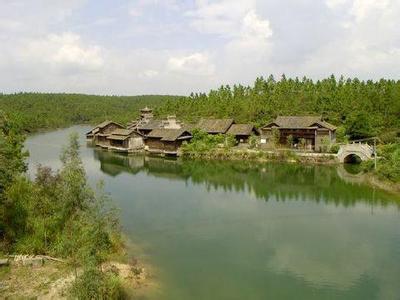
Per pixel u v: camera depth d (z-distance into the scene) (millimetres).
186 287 26547
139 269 28594
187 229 38688
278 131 84875
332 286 27078
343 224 40188
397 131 87312
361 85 124688
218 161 79625
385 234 37062
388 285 27188
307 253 32750
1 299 23766
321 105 104500
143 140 99062
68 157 38062
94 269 22406
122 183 60438
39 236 30938
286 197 51406
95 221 28047
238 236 36812
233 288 26609
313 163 73188
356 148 70375
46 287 25203
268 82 144875
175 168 73812
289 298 25453
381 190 53719
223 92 144750
